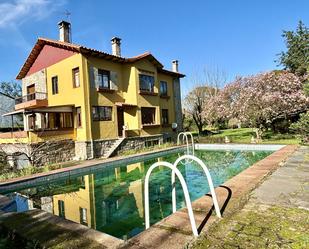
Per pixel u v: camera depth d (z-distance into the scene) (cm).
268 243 304
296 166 768
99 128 1727
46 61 1978
